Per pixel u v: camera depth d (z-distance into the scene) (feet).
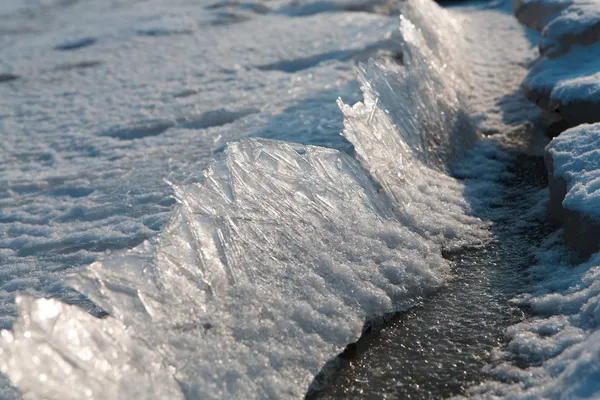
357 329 8.46
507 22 26.00
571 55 14.60
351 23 26.99
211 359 7.29
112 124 18.25
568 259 9.83
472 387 7.61
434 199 11.87
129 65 25.05
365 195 10.64
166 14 34.94
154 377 6.89
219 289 8.11
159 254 8.03
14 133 18.53
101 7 41.98
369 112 11.89
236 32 28.68
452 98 15.16
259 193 9.72
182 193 9.10
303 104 16.92
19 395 7.75
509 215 11.82
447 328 8.83
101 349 6.81
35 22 38.29
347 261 9.41
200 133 16.35
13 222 12.92
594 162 10.18
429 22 17.57
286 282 8.63
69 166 15.53
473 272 10.14
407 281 9.63
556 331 8.13
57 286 10.43
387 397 7.66
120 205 13.01
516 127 15.57
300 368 7.68
